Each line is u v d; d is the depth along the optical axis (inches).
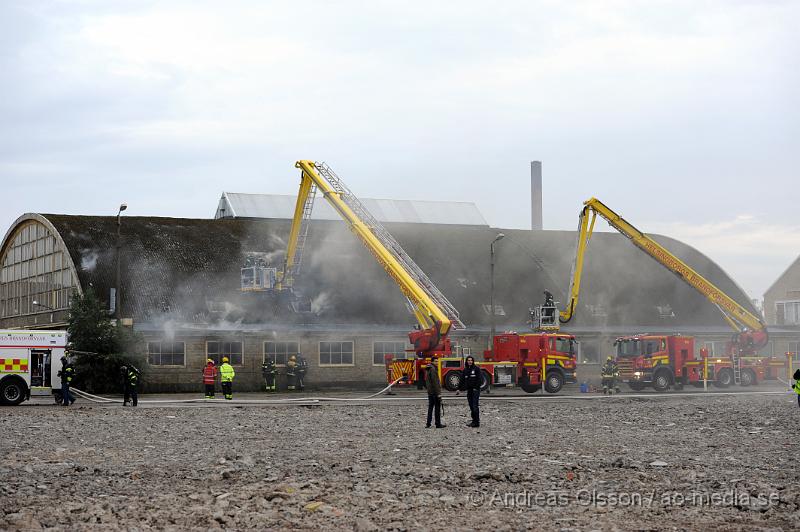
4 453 848.3
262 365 2256.4
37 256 2647.6
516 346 2117.4
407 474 702.5
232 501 590.6
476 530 503.5
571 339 2149.4
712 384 2425.0
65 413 1370.6
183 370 2241.6
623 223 2465.6
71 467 748.6
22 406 1557.6
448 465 754.8
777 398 1844.2
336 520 531.8
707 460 796.6
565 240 3129.9
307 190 2340.1
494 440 957.2
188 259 2534.5
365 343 2434.8
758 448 893.2
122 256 2468.0
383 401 1724.9
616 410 1449.3
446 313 2069.4
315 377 2377.0
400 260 2122.3
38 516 540.1
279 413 1378.0
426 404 1620.3
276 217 2994.6
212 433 1048.2
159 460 799.1
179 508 568.7
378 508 570.3
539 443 930.7
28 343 1589.6
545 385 2113.7
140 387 2159.2
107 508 568.7
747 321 2475.4
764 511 564.7
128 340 2107.5
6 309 2864.2
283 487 636.7
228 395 1758.1
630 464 760.3
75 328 2073.1
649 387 2481.5
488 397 1886.1
